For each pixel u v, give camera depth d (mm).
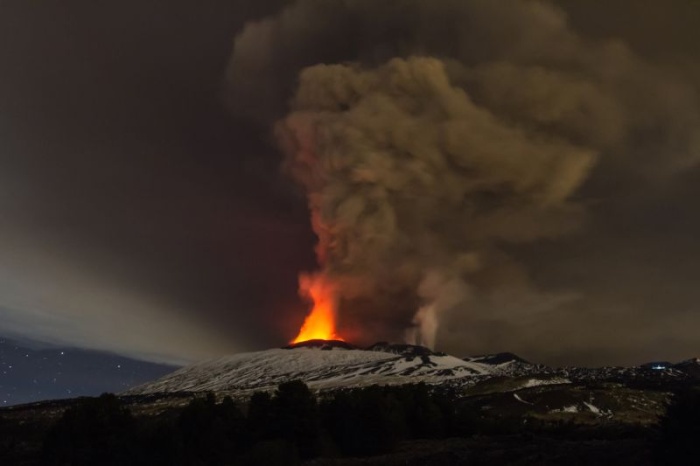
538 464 49969
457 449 62312
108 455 68188
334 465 60594
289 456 63344
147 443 67875
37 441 86938
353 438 69562
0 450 79250
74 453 69375
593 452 51406
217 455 67375
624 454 49656
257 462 62531
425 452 63938
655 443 48750
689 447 45312
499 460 53375
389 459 61469
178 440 67438
